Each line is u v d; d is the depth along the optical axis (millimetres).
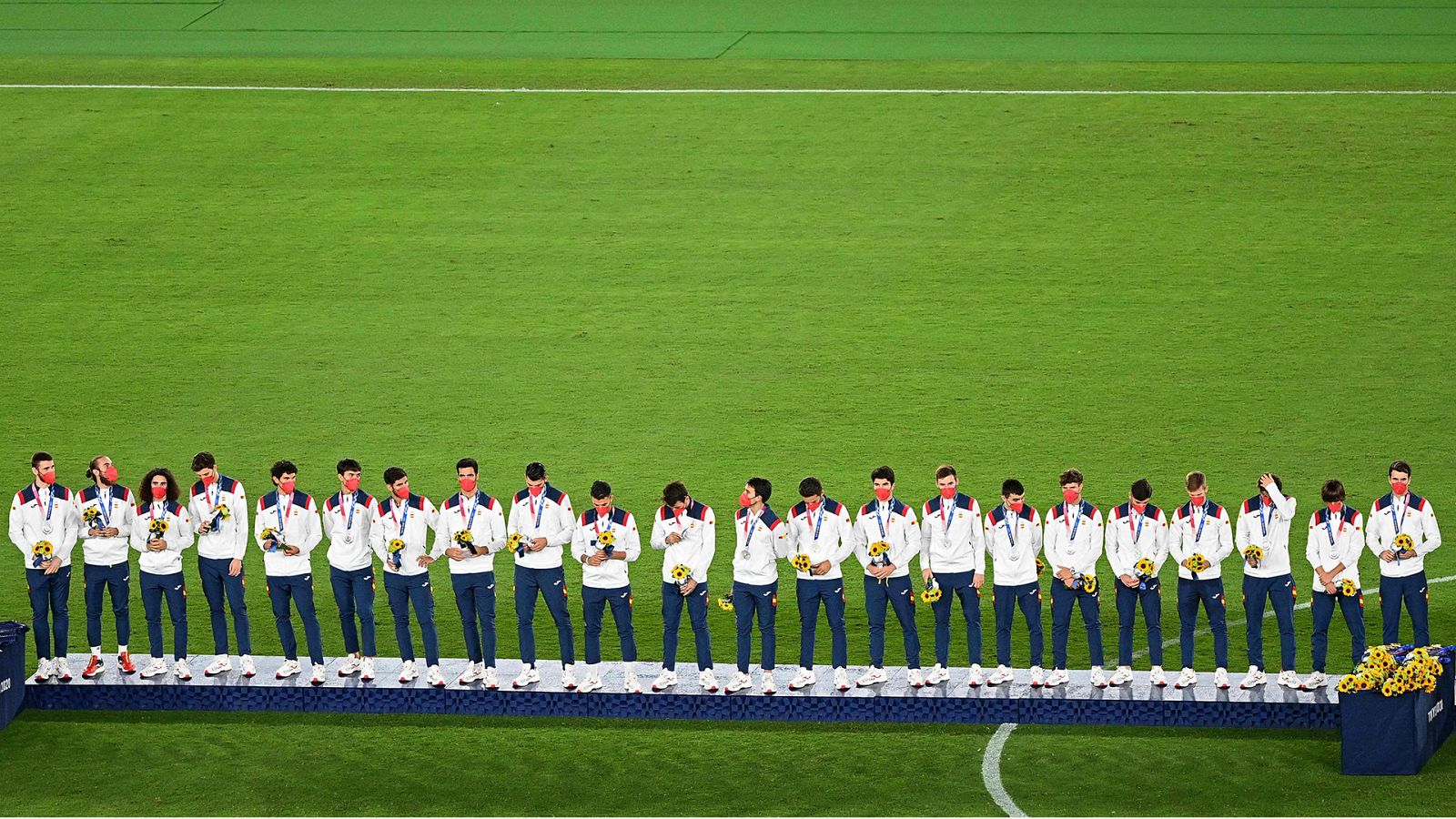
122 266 63594
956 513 34000
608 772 31641
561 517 34312
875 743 32750
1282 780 30641
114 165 72625
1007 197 68188
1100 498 45656
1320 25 90500
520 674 34719
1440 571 40938
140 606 40375
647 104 79250
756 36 90625
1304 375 53406
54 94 81062
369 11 97250
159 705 34812
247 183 70812
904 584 34156
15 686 34188
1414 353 54562
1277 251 62656
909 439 49906
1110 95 78750
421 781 31328
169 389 54031
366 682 34844
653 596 40688
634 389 53969
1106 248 63469
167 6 98062
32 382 54594
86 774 31656
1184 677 33812
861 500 45812
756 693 34094
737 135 75250
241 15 96250
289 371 55438
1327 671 35656
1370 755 30688
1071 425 50562
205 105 79562
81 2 99250
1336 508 33594
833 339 57281
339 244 65250
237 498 35062
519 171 71750
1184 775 30953
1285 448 48500
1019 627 38906
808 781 31109
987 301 59781
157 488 34750
